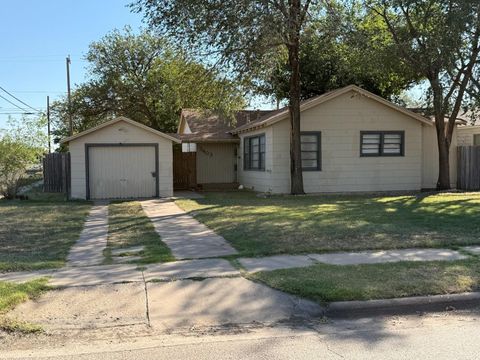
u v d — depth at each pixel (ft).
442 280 22.61
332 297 20.56
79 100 132.87
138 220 43.83
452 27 55.01
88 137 64.69
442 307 20.52
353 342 16.74
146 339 17.29
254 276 23.63
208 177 87.20
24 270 25.40
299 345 16.52
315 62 89.15
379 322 18.90
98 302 20.56
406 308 20.36
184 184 82.89
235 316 19.38
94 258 28.25
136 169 65.82
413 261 26.35
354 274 23.66
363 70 68.54
